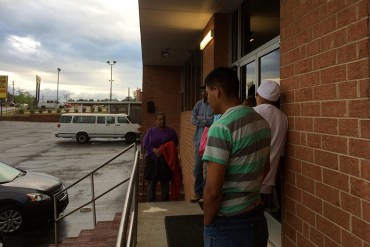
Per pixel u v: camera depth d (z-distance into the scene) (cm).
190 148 874
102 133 2545
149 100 1411
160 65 1405
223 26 663
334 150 236
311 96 266
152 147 643
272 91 310
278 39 432
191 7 631
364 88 207
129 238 234
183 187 981
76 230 762
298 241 286
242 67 591
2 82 5400
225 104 212
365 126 206
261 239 206
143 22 748
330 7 241
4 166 858
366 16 206
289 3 304
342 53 228
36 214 757
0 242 573
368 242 202
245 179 195
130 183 301
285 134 304
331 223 239
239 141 192
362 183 208
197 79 1008
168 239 390
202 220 461
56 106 7856
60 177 1305
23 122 5128
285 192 312
